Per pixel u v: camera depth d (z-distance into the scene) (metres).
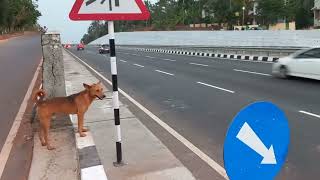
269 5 81.19
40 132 7.55
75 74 20.48
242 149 3.09
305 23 71.44
